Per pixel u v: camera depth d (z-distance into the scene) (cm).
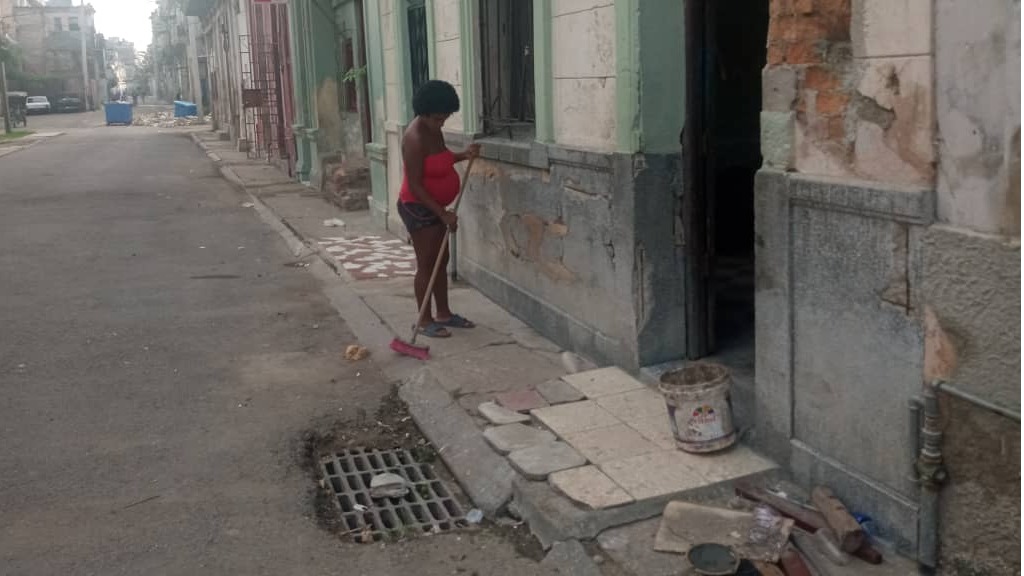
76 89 8250
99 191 1727
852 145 357
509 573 386
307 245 1077
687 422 438
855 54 352
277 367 645
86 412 569
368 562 398
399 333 691
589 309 593
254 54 2245
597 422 487
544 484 431
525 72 687
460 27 765
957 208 315
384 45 1073
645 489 412
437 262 655
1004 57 292
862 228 356
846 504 380
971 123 306
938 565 339
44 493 462
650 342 538
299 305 816
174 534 421
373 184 1219
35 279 946
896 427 351
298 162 1781
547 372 587
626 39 509
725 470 424
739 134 805
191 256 1062
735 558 357
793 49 380
